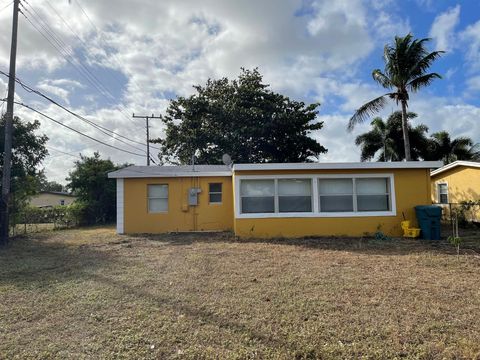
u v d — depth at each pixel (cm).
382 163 1257
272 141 2741
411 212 1274
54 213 2036
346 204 1284
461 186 1831
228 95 2808
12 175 1566
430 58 1995
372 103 2091
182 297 563
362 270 739
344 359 363
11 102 1275
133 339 411
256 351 380
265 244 1110
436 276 684
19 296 584
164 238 1298
